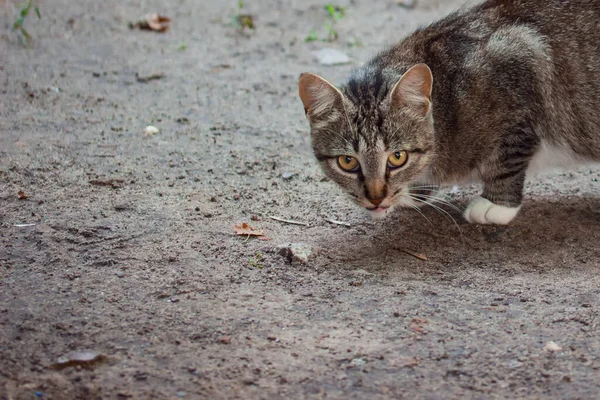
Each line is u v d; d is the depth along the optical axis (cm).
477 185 124
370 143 109
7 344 97
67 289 103
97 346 97
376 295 104
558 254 111
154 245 110
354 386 94
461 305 102
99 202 117
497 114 114
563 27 115
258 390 93
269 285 105
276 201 119
